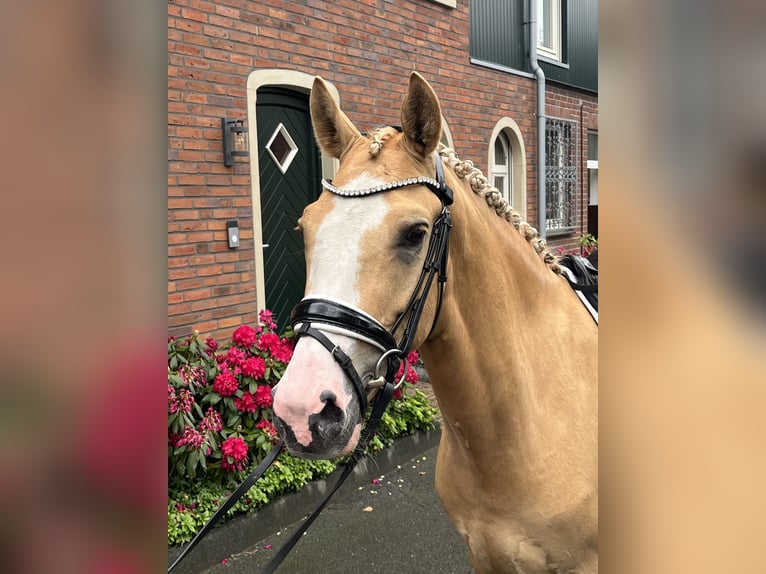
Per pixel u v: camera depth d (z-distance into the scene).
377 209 1.38
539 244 2.01
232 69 4.25
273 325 3.86
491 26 7.00
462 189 1.71
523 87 7.52
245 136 4.33
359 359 1.31
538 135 7.74
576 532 1.72
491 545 1.77
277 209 4.86
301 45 4.72
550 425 1.75
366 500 3.72
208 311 4.21
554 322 1.88
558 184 8.50
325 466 3.62
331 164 5.04
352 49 5.15
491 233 1.75
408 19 5.71
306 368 1.26
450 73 6.29
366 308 1.31
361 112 5.28
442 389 1.65
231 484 3.23
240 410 3.35
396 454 4.20
